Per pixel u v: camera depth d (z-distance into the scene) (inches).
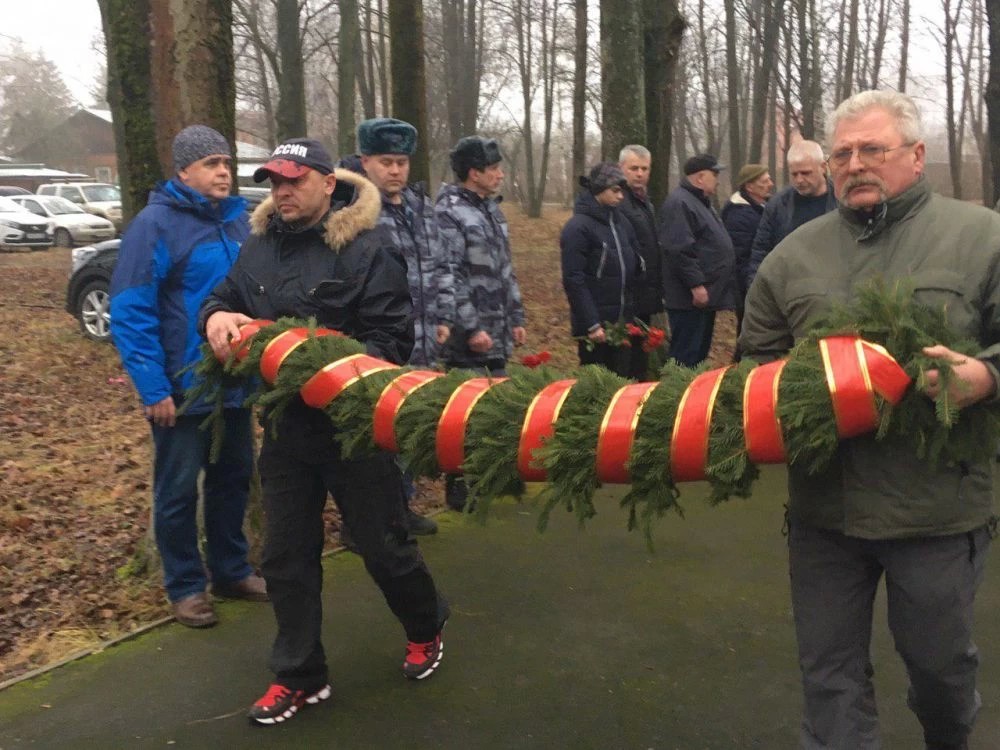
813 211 251.6
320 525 127.0
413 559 128.4
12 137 2573.8
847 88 989.8
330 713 126.5
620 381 98.6
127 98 203.0
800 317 96.3
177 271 144.3
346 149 775.7
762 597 162.2
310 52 887.7
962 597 90.5
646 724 123.3
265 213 125.8
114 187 1214.9
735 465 86.2
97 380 351.3
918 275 89.0
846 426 83.0
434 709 127.2
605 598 162.6
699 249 263.6
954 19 1126.4
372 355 117.7
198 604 151.4
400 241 180.1
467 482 103.2
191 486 148.5
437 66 1279.5
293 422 120.7
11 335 426.3
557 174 2267.5
